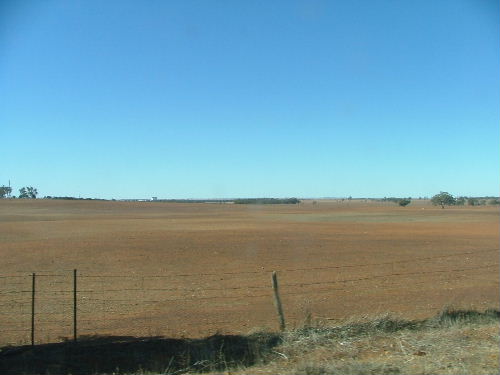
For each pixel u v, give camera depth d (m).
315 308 14.54
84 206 132.88
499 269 22.09
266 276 20.89
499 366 6.90
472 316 11.05
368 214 95.00
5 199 151.50
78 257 27.33
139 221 70.12
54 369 8.59
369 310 14.08
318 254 28.42
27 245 33.47
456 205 175.62
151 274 21.73
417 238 38.56
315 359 7.93
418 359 7.52
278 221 69.31
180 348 9.91
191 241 36.12
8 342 11.13
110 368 8.73
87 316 13.91
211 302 15.66
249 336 10.09
